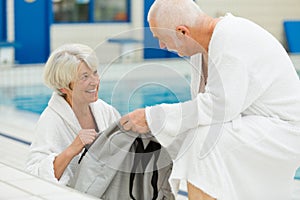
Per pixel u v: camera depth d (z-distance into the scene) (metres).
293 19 14.34
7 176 2.90
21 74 11.09
